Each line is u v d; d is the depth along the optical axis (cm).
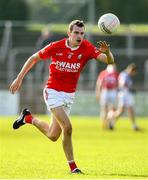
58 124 3212
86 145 5012
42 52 3178
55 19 14312
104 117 7106
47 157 4012
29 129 6925
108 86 7294
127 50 10275
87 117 9406
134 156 4106
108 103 7256
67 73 3152
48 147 4766
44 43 10462
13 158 3931
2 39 10856
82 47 3150
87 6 14162
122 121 8856
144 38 11306
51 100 3150
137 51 10244
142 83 10206
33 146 4850
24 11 14325
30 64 3216
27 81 9600
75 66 3150
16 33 10962
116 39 11162
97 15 15075
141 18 15250
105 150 4572
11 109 9456
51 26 12244
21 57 10319
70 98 3178
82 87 9631
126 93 7050
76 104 9512
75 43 3117
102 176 3012
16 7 14250
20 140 5456
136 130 6981
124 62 10362
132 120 7019
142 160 3844
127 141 5444
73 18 14200
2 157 3988
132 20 15188
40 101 9581
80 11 14200
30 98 9562
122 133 6512
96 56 3167
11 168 3388
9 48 10550
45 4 14600
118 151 4484
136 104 9531
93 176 3006
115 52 10275
